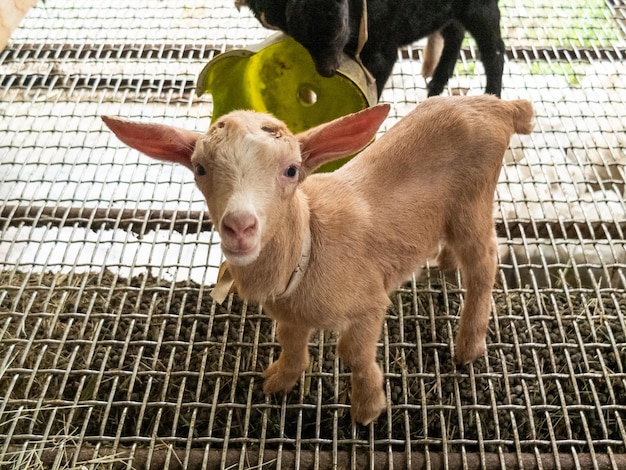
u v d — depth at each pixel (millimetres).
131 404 625
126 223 793
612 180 832
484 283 632
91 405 624
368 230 535
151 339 695
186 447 598
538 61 1028
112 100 961
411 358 681
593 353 683
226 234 378
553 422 630
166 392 646
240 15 1117
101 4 1137
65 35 1066
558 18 1107
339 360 678
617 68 1010
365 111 438
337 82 788
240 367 670
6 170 858
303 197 503
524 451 607
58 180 831
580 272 785
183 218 806
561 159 861
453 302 726
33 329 683
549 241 763
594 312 713
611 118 925
